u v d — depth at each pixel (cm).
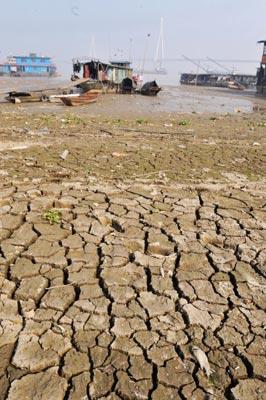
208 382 247
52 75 8569
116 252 391
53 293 325
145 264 375
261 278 363
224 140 1109
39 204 499
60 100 2211
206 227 464
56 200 512
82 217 469
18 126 1170
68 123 1286
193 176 689
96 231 435
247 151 953
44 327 285
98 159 776
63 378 244
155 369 254
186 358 263
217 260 390
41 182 595
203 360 261
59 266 364
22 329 282
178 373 252
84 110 1834
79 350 266
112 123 1346
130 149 891
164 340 278
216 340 281
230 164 806
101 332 283
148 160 793
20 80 5534
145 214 488
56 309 305
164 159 812
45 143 911
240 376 253
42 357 258
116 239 419
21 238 410
